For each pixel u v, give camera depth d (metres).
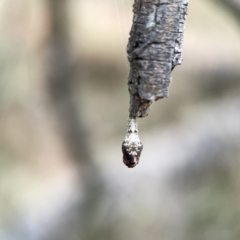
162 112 0.98
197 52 1.08
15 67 0.73
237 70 1.04
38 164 0.80
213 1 0.63
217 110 0.93
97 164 0.75
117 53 1.06
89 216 0.71
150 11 0.37
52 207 0.74
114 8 1.11
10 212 0.76
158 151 0.84
